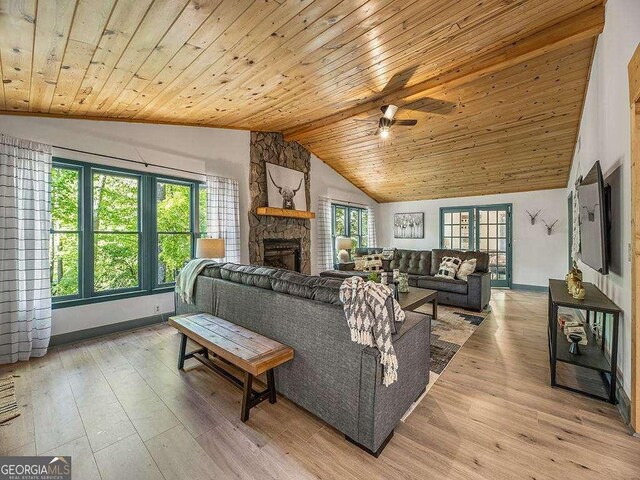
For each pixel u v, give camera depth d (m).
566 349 2.39
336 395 1.68
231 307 2.54
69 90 2.40
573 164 4.51
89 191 3.25
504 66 2.78
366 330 1.54
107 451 1.57
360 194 7.46
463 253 5.04
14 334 2.61
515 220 6.18
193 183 4.17
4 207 2.59
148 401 2.04
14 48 1.71
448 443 1.63
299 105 3.64
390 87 3.32
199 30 1.77
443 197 7.03
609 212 2.25
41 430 1.73
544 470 1.45
